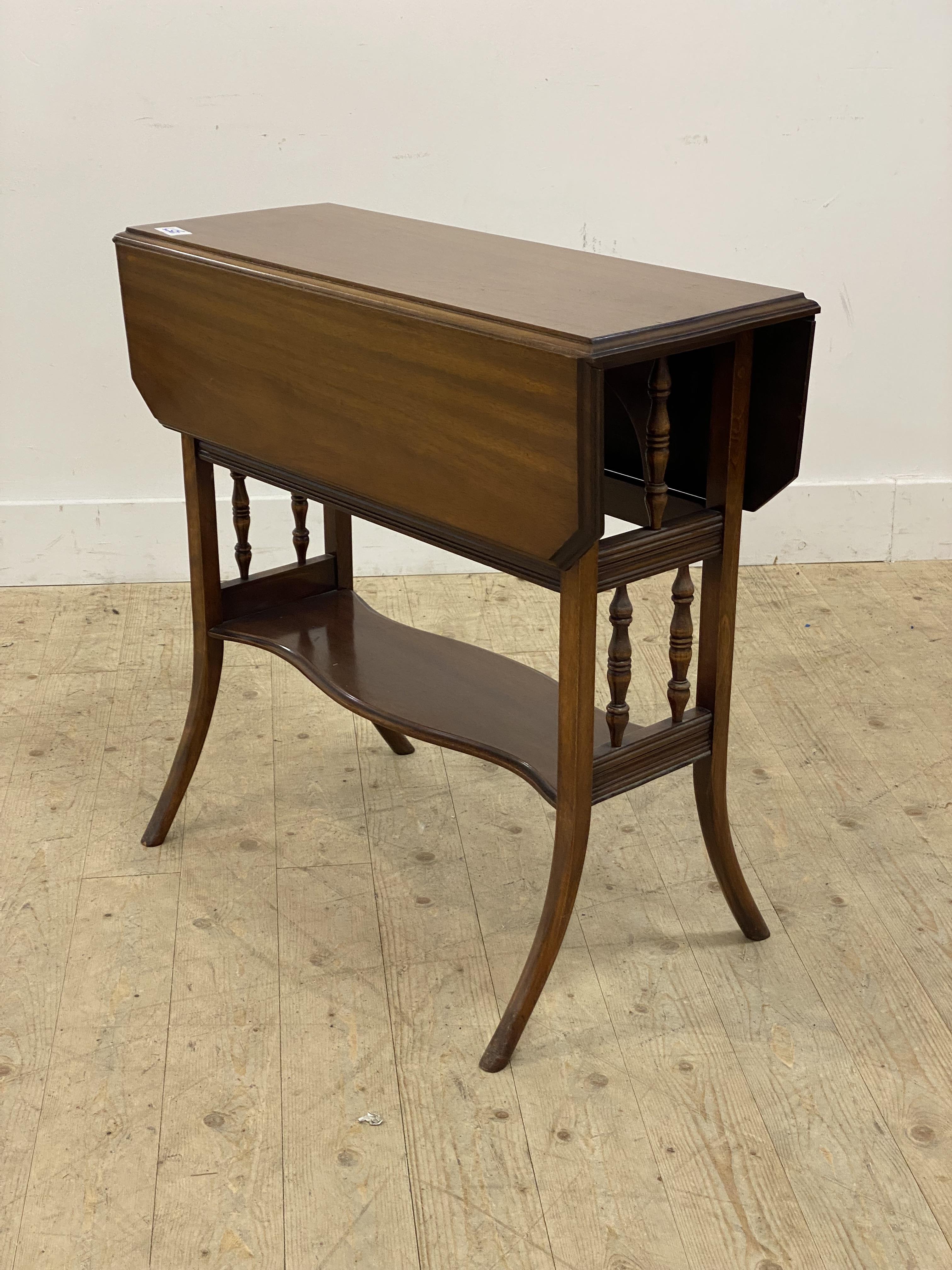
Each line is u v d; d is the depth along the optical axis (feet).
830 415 13.15
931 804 9.29
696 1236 5.87
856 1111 6.58
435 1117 6.53
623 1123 6.51
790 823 9.06
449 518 6.39
